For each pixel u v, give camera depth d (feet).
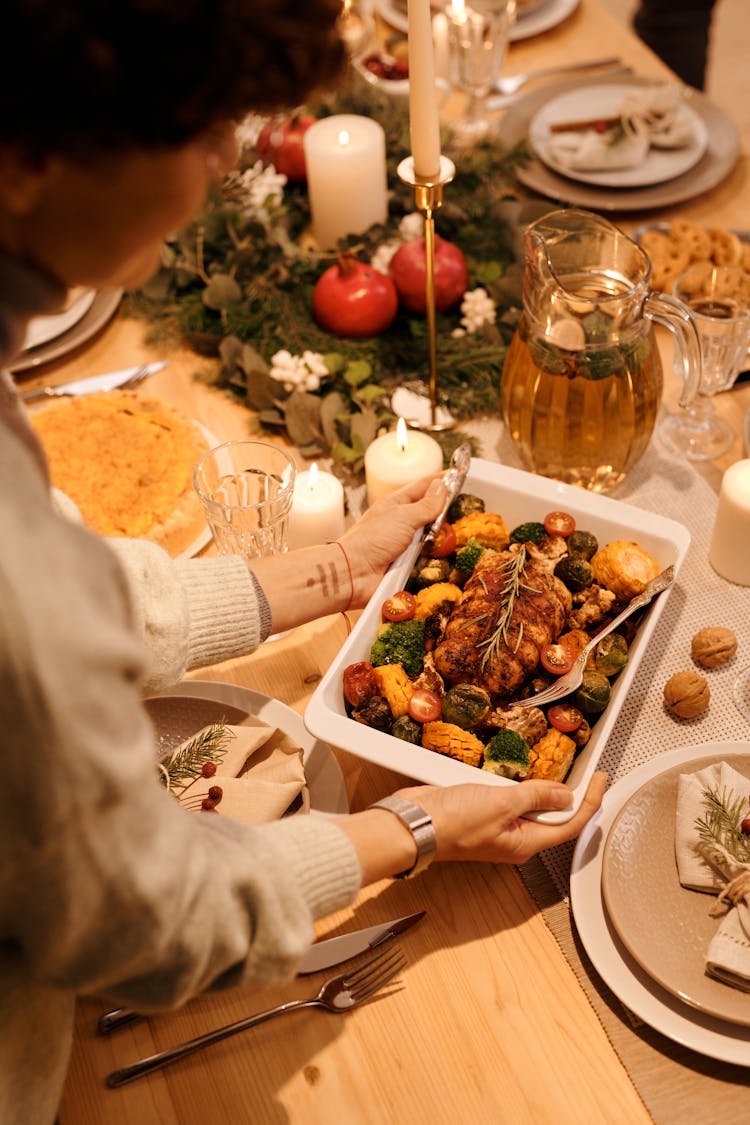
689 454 4.50
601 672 3.66
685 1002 3.23
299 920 2.99
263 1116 3.24
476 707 3.55
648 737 3.80
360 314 4.76
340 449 4.44
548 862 3.58
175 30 2.25
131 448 4.49
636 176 5.31
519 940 3.46
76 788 2.39
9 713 2.31
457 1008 3.36
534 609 3.69
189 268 5.05
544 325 4.01
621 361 4.00
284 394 4.64
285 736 3.67
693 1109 3.21
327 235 5.25
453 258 4.80
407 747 3.50
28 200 2.54
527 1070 3.27
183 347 5.03
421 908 3.52
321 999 3.35
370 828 3.28
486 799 3.36
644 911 3.36
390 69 5.94
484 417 4.66
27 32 2.15
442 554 3.94
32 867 2.51
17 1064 2.97
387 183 5.37
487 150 5.21
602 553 3.84
